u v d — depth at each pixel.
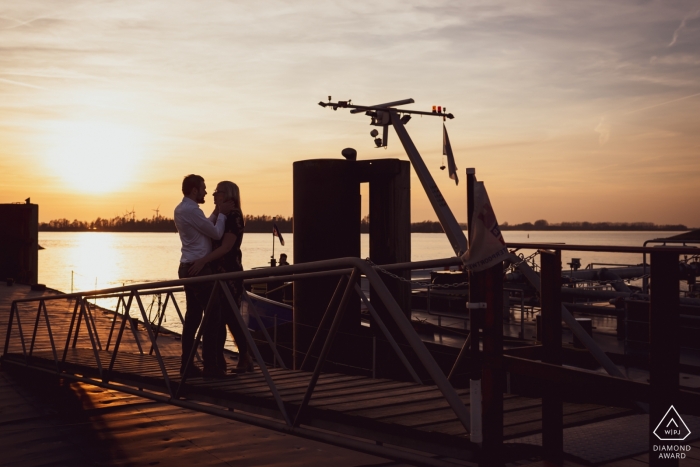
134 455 5.12
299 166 10.06
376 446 3.72
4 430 5.93
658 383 2.70
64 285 56.91
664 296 2.70
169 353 11.44
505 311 10.62
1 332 13.63
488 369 3.29
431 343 8.54
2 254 29.16
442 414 3.87
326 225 9.89
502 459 3.29
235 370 6.06
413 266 5.36
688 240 10.84
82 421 6.25
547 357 3.67
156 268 93.94
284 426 4.29
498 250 3.16
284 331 11.28
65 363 7.52
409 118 11.98
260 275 4.69
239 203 5.96
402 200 10.12
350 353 9.38
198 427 5.97
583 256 95.31
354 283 3.95
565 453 3.57
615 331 9.27
